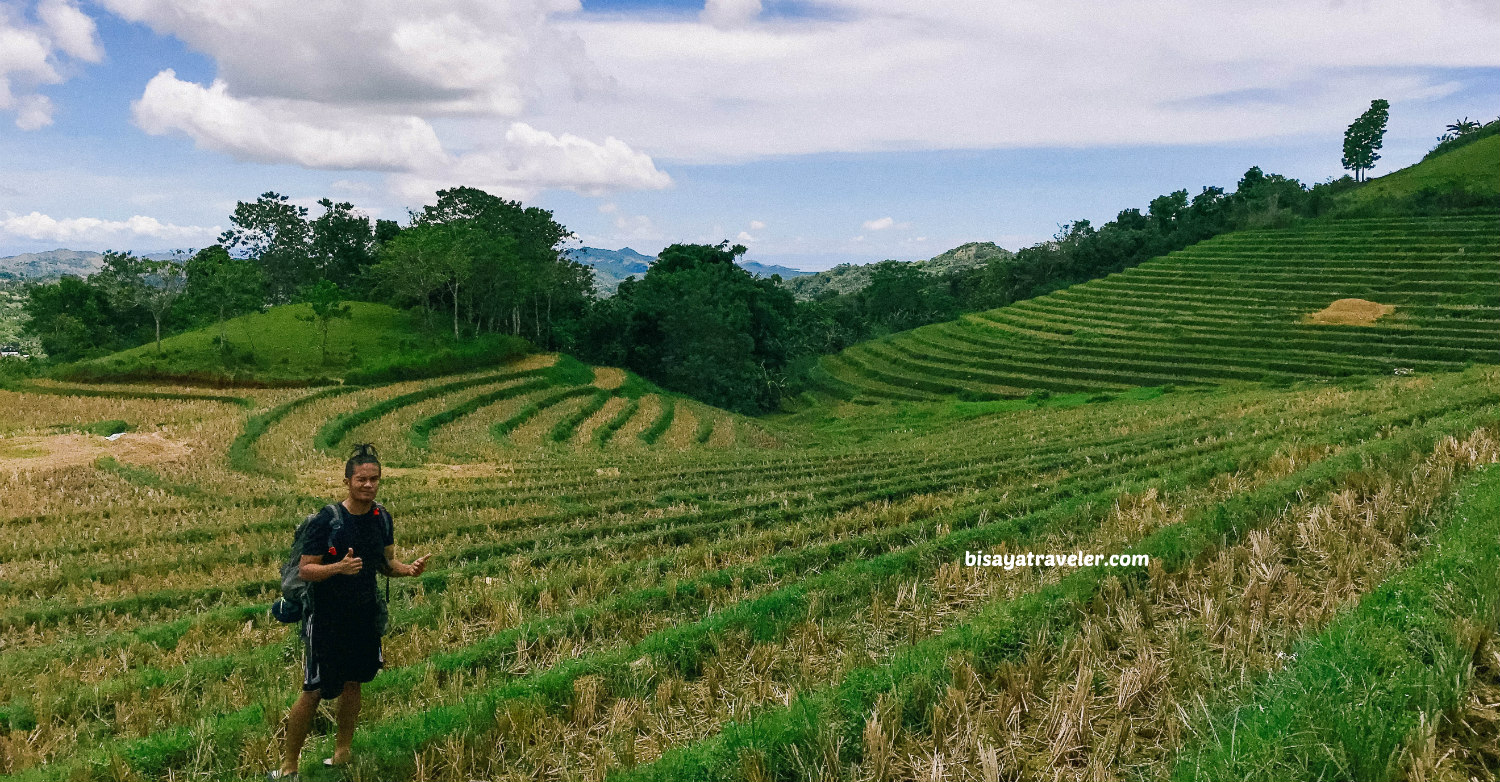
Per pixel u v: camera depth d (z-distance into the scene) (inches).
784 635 339.9
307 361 2031.3
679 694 289.0
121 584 563.8
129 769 249.3
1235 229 3592.5
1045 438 1112.8
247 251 3149.6
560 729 264.8
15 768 278.2
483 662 342.3
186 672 357.4
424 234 2348.7
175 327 2716.5
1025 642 287.4
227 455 1047.0
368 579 219.6
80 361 1850.4
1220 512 406.0
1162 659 272.2
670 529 621.9
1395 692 205.0
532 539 628.4
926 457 965.2
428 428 1395.2
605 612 390.3
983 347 2733.8
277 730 270.5
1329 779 181.6
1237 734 196.9
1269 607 303.4
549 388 2021.4
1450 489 415.2
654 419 1812.3
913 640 324.8
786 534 562.3
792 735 228.7
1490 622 241.9
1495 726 205.3
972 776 216.8
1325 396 1167.0
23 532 690.2
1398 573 291.3
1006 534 462.6
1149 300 2837.1
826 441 1744.6
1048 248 4458.7
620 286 3223.4
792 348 3420.3
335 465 994.7
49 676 379.6
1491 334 1961.1
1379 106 4552.2
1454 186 3297.2
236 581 559.5
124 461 967.0
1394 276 2517.2
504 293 2476.6
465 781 237.3
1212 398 1451.8
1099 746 220.5
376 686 306.7
